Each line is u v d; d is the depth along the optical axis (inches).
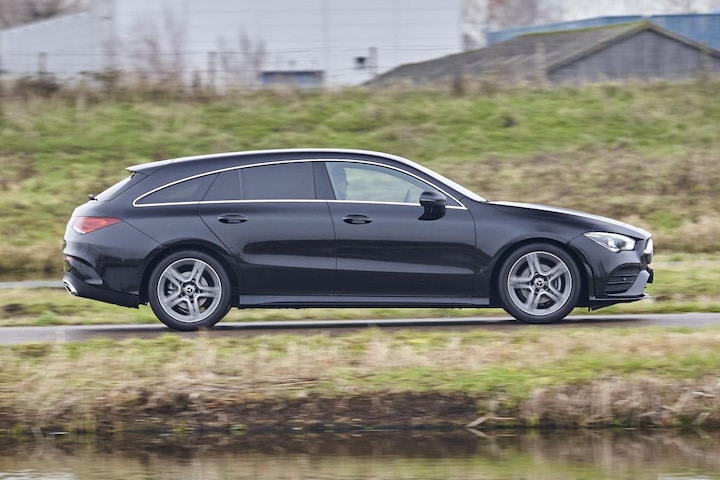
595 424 953.5
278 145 3154.5
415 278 1194.0
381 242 1192.2
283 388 970.1
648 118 3339.1
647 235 1245.1
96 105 3329.2
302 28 4052.7
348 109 3388.3
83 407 956.0
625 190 2802.7
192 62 3988.7
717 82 3597.4
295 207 1197.7
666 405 957.8
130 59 3895.2
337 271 1190.9
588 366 987.3
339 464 866.1
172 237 1183.6
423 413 959.6
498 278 1202.0
